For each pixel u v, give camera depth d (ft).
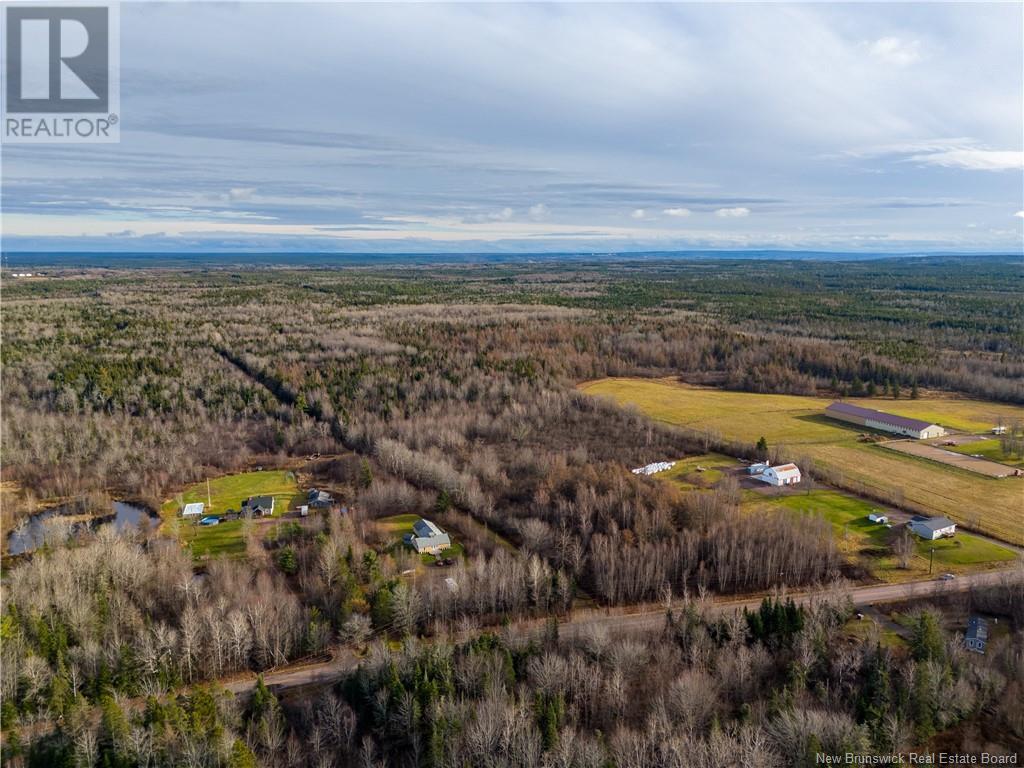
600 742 207.92
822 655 245.24
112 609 273.13
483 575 294.87
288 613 274.98
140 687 244.01
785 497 404.98
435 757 203.82
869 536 354.13
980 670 231.50
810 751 192.75
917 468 452.35
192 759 195.83
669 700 225.35
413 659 241.14
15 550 365.61
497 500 393.29
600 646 249.34
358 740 222.28
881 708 213.87
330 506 406.82
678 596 305.32
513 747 204.54
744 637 257.96
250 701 232.53
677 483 425.69
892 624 275.80
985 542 346.54
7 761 204.74
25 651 245.45
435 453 450.71
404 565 324.19
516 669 244.22
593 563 318.24
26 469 458.91
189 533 374.84
